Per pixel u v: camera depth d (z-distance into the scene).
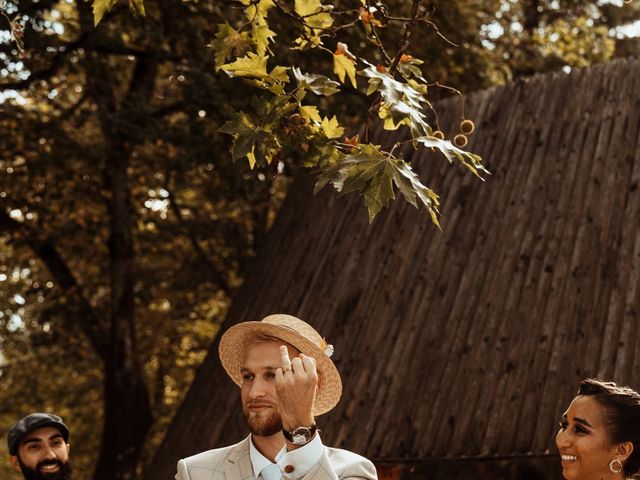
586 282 9.37
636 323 8.77
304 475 3.22
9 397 23.56
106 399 17.98
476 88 16.88
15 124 16.08
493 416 9.12
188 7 14.45
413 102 3.78
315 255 12.25
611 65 10.90
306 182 14.05
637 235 9.35
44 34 14.68
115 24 16.16
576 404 4.14
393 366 10.24
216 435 11.70
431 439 9.45
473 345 9.77
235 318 12.98
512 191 10.67
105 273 19.80
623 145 10.10
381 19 4.34
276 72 3.98
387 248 11.39
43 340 18.78
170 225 19.45
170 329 21.64
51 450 5.61
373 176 3.62
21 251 19.86
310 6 4.35
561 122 10.84
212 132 16.28
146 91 17.16
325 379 3.73
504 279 10.02
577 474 4.11
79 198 17.55
